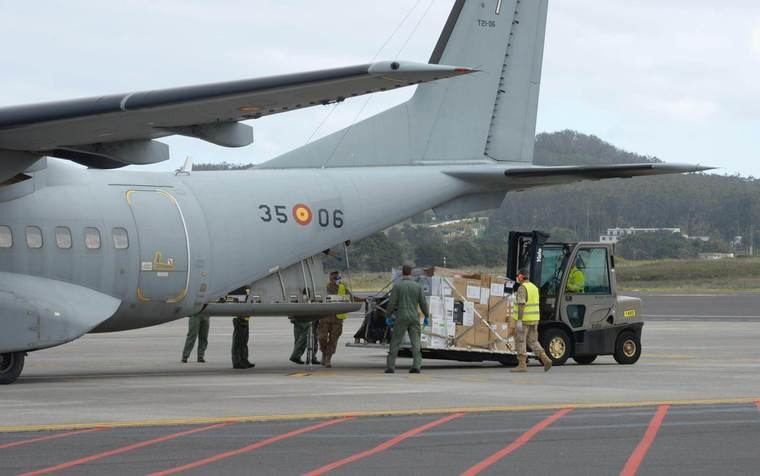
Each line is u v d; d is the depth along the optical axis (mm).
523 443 12766
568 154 178375
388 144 24781
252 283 23094
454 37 25078
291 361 25250
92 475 10711
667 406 16281
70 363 25312
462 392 18250
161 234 21672
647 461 11648
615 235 139750
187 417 14820
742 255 131500
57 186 20891
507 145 25531
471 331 23250
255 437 13102
